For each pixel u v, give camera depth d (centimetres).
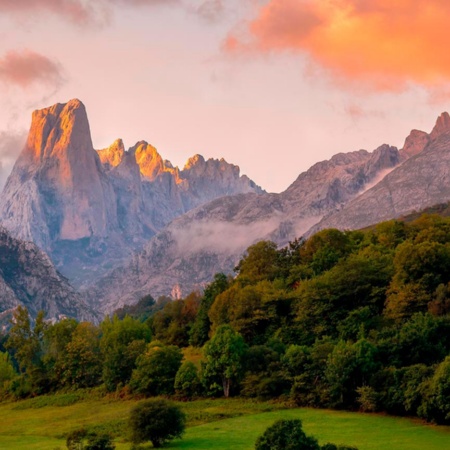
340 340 12712
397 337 12362
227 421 11300
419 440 9506
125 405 13525
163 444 10169
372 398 11144
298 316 15138
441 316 13225
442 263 14812
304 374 12150
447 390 10244
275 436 8550
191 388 13262
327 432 10094
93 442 9619
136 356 14812
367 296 15038
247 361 13100
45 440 11244
